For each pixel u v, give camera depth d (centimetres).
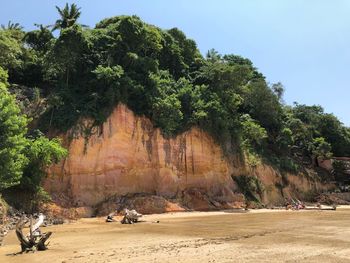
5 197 3722
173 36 7444
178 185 5575
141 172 5256
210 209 5484
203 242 2206
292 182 7744
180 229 3020
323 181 8681
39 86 5759
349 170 9319
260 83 8438
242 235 2544
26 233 2866
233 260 1622
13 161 3050
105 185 4847
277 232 2711
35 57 6056
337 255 1730
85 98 5147
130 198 4909
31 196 3938
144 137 5381
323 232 2688
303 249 1902
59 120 4784
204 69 6894
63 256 1809
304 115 10288
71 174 4591
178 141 5731
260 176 6938
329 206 7244
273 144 8162
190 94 6072
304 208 6309
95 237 2544
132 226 3353
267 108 8331
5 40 5553
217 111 6153
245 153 6819
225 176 6169
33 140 4228
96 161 4825
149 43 6016
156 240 2338
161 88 5722
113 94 5088
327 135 10250
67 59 5291
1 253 1975
